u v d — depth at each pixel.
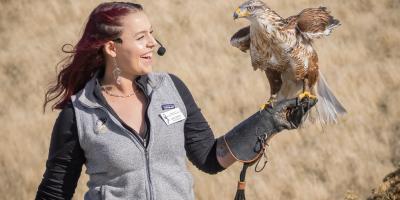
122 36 4.05
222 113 19.61
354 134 18.27
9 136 18.58
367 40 23.64
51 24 25.78
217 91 20.44
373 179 16.77
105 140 3.99
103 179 4.07
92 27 4.11
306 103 4.36
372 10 25.44
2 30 25.73
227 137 4.39
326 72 21.19
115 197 4.03
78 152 4.11
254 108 19.83
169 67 21.81
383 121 18.95
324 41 23.05
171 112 4.12
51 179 4.11
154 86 4.21
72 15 26.23
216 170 4.45
